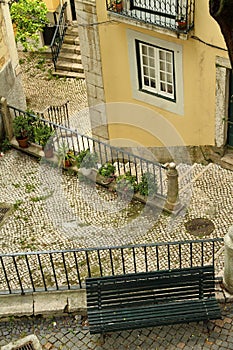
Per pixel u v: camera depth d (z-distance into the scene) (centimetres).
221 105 1083
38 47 1633
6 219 1069
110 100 1219
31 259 975
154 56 1111
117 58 1149
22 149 1215
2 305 850
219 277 857
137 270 937
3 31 1257
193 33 1027
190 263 893
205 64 1053
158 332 817
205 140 1148
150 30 1066
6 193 1127
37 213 1075
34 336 827
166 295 812
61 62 1583
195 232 997
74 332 829
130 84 1173
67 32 1603
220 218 1017
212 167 1130
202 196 1064
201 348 796
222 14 679
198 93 1098
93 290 804
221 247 950
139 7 1070
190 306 805
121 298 813
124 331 822
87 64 1195
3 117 1213
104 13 1096
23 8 1448
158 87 1147
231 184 1084
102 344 813
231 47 712
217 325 818
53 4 1580
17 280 941
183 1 1004
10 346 817
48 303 848
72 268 953
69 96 1494
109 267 949
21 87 1369
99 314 805
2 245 1016
